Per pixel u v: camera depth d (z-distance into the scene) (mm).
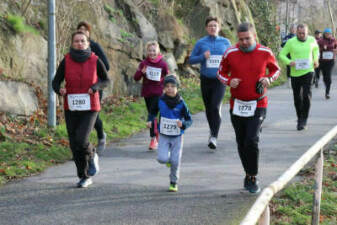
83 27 13258
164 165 13109
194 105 23531
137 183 11320
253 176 10328
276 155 13891
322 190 10562
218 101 14234
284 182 5066
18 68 17781
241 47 9852
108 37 22812
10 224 8719
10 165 12531
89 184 11164
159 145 10688
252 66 9867
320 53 26438
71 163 13336
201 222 8781
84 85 10414
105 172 12320
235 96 10156
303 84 17406
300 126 17688
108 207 9602
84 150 10633
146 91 15094
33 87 17812
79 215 9164
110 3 24828
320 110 22391
